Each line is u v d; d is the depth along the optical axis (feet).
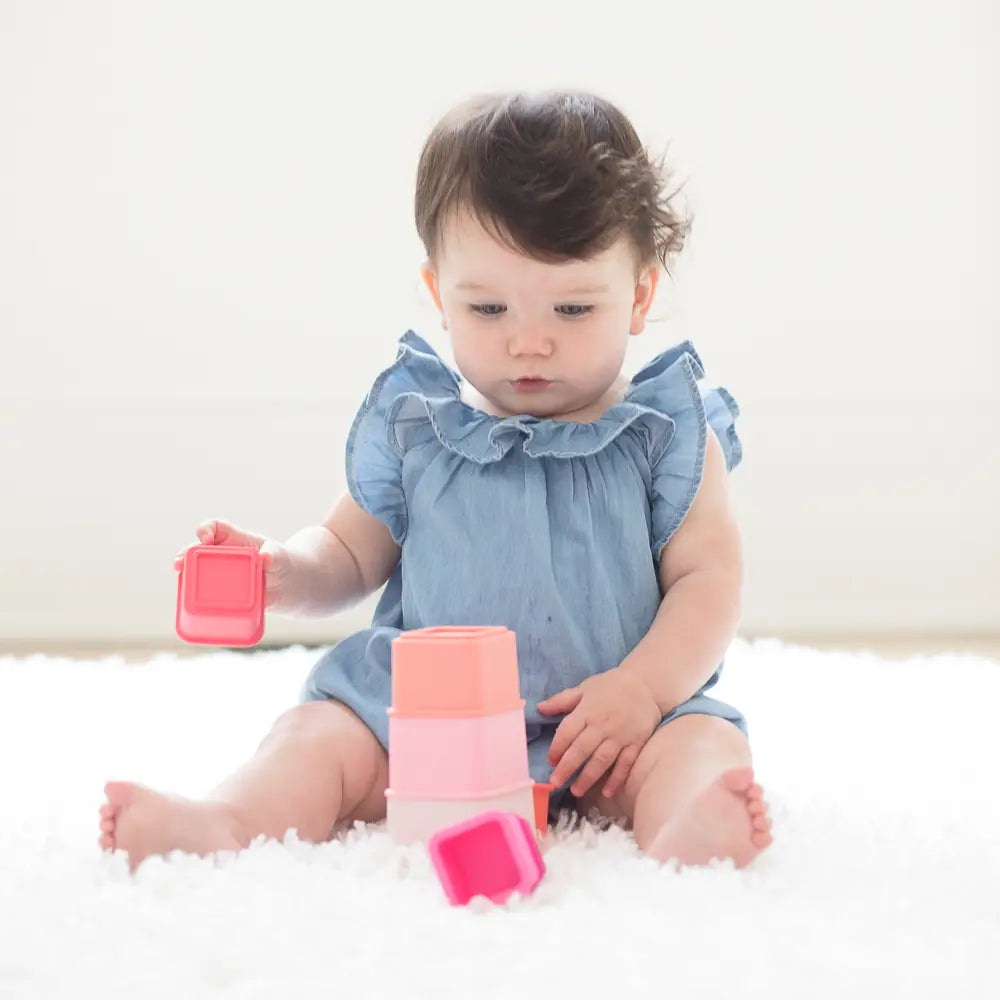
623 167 3.67
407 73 7.72
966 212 7.68
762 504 7.73
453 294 3.70
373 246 7.72
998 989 2.07
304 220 7.72
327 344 7.74
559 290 3.59
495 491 3.71
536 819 3.26
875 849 2.87
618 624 3.64
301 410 7.75
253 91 7.71
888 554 7.72
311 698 3.62
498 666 2.97
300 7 7.69
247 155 7.71
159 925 2.35
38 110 7.66
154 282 7.71
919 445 7.72
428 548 3.75
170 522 7.71
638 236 3.75
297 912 2.41
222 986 2.12
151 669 6.02
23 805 3.51
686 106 7.66
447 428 3.78
